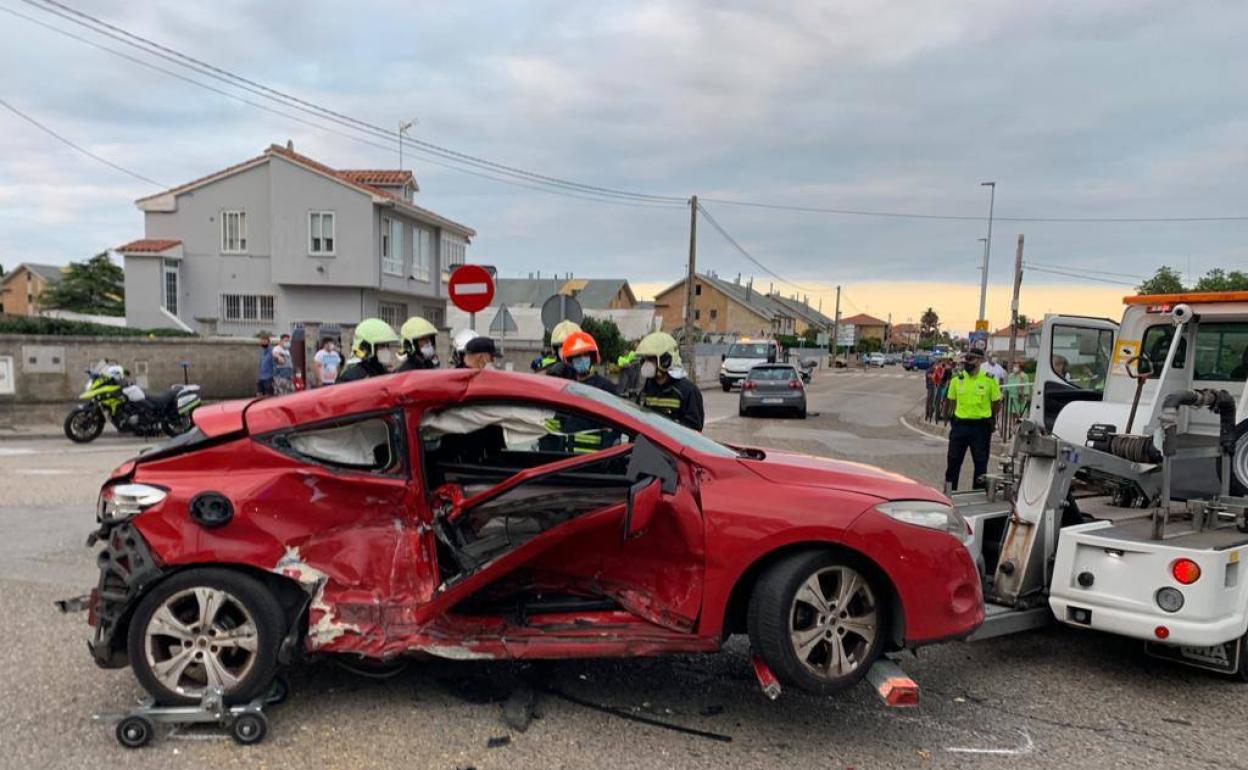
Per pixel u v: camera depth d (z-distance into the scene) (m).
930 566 3.76
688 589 3.77
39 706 3.80
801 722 3.86
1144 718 4.03
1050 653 4.91
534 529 4.02
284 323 32.28
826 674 3.71
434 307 38.97
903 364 86.12
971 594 3.89
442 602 3.68
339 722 3.72
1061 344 8.19
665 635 3.75
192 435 3.77
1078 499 6.12
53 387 15.74
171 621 3.59
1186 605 4.06
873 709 4.03
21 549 6.46
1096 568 4.33
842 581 3.75
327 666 4.32
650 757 3.48
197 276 32.28
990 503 5.60
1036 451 4.69
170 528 3.56
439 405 3.82
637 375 8.71
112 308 50.72
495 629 3.80
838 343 83.62
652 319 46.22
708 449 4.03
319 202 31.34
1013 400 17.97
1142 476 5.20
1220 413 5.12
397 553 3.78
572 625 3.83
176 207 32.06
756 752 3.55
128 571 3.54
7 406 15.16
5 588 5.48
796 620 3.69
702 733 3.72
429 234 37.22
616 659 4.55
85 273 50.81
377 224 31.98
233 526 3.58
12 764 3.29
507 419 3.87
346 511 3.75
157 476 3.68
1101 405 6.45
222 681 3.61
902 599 3.72
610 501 3.82
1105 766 3.53
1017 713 4.05
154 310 31.11
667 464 3.74
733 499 3.73
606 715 3.87
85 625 4.84
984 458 9.77
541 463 4.76
